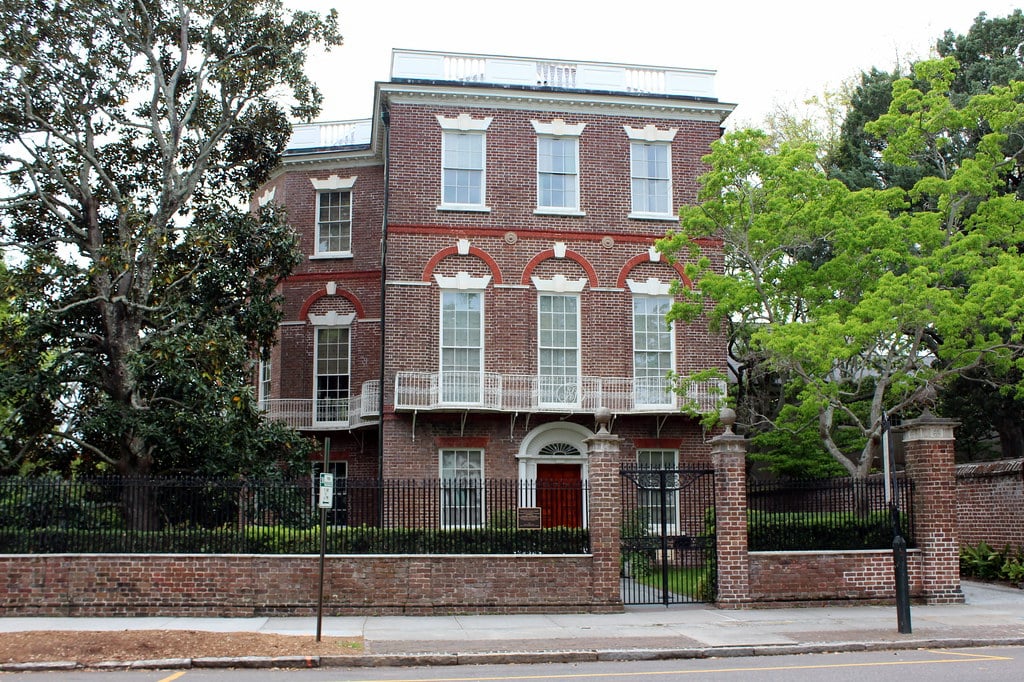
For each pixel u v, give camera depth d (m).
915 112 23.56
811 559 18.66
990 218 22.03
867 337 20.70
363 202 30.48
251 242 25.14
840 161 34.44
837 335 20.52
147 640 13.77
